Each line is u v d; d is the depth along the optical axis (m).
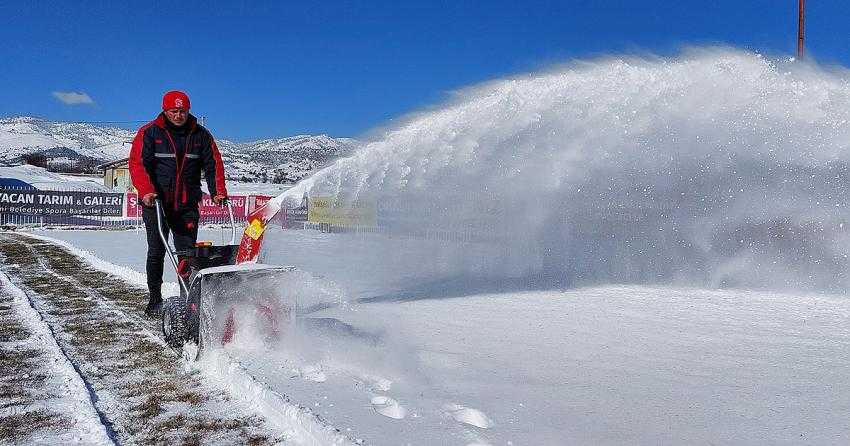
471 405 3.33
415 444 2.73
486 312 6.18
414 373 3.93
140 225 27.02
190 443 3.02
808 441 2.92
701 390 3.65
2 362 4.46
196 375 4.11
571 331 5.26
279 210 5.14
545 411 3.27
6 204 26.08
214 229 24.31
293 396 3.34
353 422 2.97
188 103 5.75
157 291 6.09
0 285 8.33
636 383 3.78
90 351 4.79
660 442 2.89
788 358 4.38
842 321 5.66
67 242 16.39
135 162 5.66
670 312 6.14
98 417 3.33
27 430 3.20
